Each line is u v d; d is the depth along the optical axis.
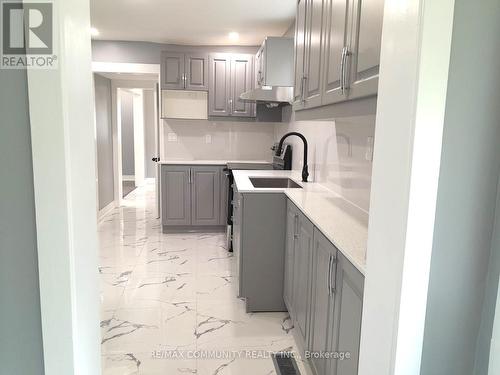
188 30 4.23
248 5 3.35
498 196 0.91
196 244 4.35
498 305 0.92
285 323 2.61
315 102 2.19
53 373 0.94
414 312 0.91
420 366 0.97
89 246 1.01
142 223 5.27
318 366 1.82
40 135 0.85
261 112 4.80
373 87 1.37
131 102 8.91
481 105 0.88
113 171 6.18
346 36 1.67
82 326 0.98
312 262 1.93
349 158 2.45
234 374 2.04
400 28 0.89
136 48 4.88
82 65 0.93
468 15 0.85
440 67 0.83
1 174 0.87
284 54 3.60
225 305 2.84
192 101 5.08
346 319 1.41
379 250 1.00
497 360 0.93
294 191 2.71
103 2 3.30
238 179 3.22
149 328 2.49
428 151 0.85
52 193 0.87
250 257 2.71
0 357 0.94
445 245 0.93
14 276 0.91
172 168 4.74
